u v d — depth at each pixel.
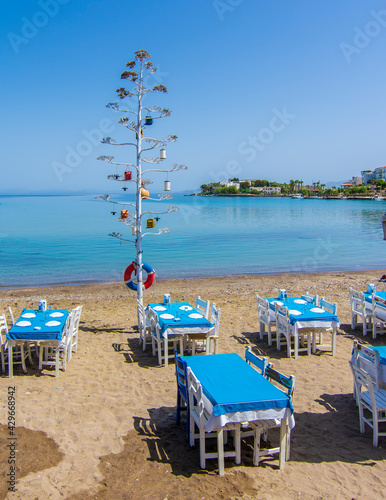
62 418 5.36
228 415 4.13
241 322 10.40
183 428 5.21
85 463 4.38
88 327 9.84
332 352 8.02
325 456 4.66
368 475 4.30
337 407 5.90
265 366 4.96
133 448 4.71
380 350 5.76
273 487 4.06
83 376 6.85
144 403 5.90
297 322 7.73
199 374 4.92
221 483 4.11
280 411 4.27
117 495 3.88
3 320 7.00
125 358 7.77
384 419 4.96
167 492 3.94
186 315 7.88
